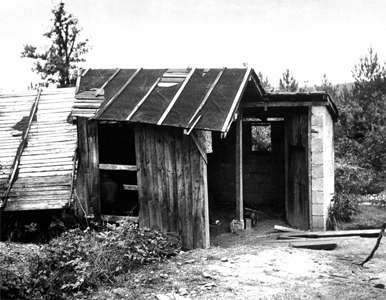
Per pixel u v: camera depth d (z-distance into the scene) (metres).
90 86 12.43
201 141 10.20
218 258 9.27
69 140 11.70
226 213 14.69
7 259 7.90
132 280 7.76
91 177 11.32
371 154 19.11
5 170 11.16
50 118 12.30
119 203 12.20
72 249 8.07
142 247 8.96
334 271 8.38
